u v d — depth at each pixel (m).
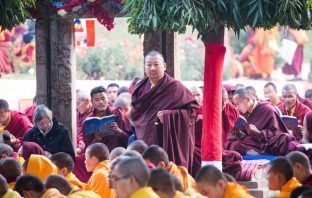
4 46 27.66
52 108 18.39
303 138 19.41
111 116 18.39
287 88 22.06
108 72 33.47
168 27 14.95
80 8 17.80
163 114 16.95
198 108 17.34
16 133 18.52
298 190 11.38
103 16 17.67
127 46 34.03
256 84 32.56
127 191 10.46
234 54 40.78
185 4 14.73
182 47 35.25
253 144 19.28
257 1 14.87
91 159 15.48
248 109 19.89
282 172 12.78
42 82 18.36
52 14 18.09
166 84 17.30
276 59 40.91
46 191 12.64
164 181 11.48
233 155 18.05
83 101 20.02
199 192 12.01
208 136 15.69
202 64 35.31
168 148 17.02
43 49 18.30
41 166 14.54
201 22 14.98
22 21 15.53
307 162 13.67
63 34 18.22
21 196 12.62
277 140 19.25
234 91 20.72
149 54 17.36
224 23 15.22
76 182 15.03
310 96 25.20
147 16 14.89
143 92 17.48
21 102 26.67
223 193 11.93
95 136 18.36
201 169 12.02
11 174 13.95
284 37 38.38
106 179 14.96
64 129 17.81
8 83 26.92
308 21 15.14
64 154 15.15
